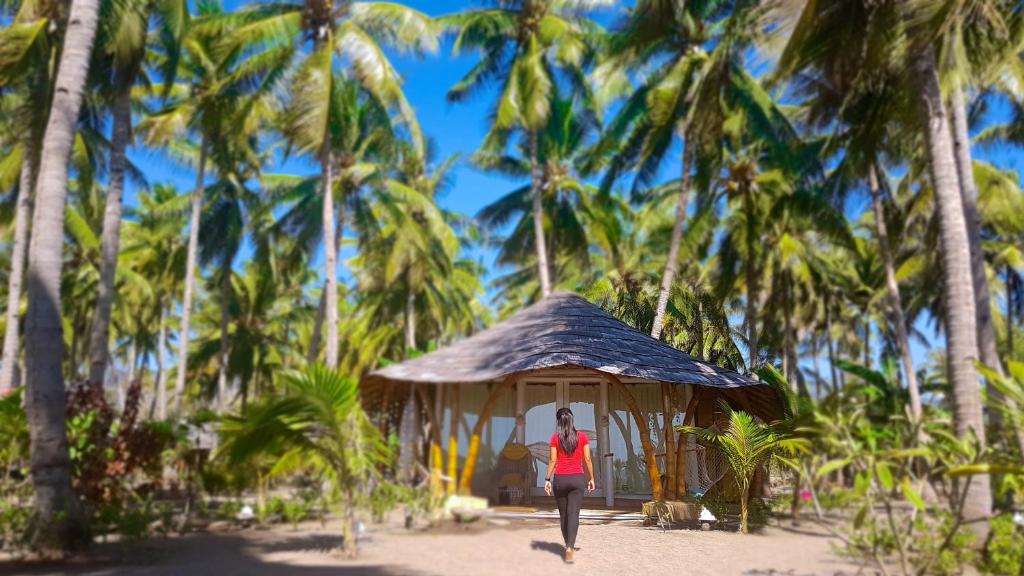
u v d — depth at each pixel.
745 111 17.69
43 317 7.57
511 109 21.48
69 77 8.23
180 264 30.73
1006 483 5.29
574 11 21.83
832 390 5.32
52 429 7.40
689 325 17.03
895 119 12.73
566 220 27.84
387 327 31.22
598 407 12.96
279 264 31.58
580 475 6.83
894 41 9.54
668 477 10.90
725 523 9.80
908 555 6.87
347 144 22.78
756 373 12.84
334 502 10.13
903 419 5.21
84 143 20.19
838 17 9.98
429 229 30.61
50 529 7.00
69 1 13.77
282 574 6.02
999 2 10.70
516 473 12.19
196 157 27.45
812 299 28.62
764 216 22.97
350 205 26.42
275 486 14.82
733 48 16.30
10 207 21.77
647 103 18.94
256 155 27.36
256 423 6.75
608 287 18.56
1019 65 14.26
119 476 8.53
